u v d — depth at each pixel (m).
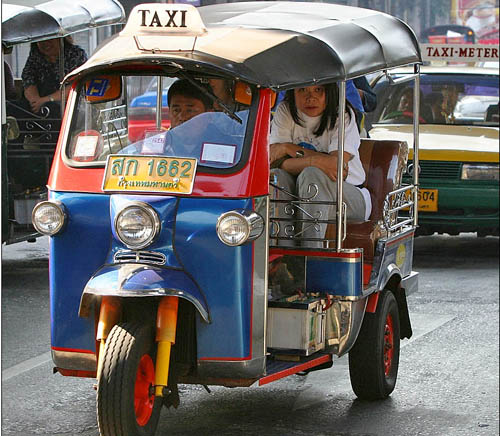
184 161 6.08
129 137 6.32
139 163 6.11
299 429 7.02
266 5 7.74
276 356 6.59
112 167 6.15
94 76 6.51
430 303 11.12
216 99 6.24
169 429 6.98
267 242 6.16
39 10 11.05
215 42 6.32
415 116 8.54
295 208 7.07
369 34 7.31
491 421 7.29
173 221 6.00
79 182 6.21
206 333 6.05
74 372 6.31
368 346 7.46
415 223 8.57
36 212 6.16
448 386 8.16
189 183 6.02
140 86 6.58
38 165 11.34
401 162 8.13
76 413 7.40
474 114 14.29
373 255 7.45
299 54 6.46
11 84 11.08
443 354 9.13
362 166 7.92
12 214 11.12
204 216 5.99
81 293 6.17
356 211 7.50
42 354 8.91
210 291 6.00
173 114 6.38
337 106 7.48
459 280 12.43
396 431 7.04
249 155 6.11
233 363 6.07
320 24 7.07
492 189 13.17
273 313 6.52
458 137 13.63
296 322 6.48
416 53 8.16
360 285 6.83
